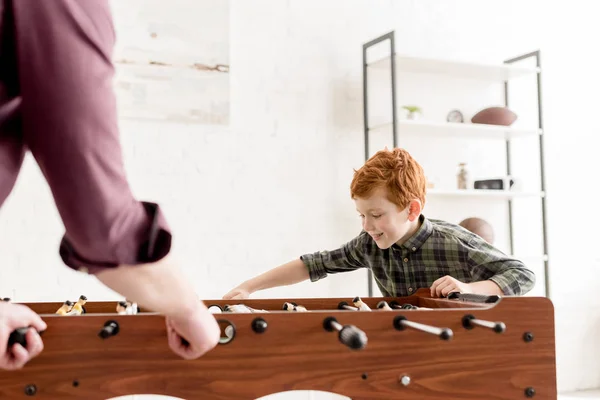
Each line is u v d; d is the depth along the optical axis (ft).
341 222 9.48
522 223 10.55
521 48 10.81
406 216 5.66
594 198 11.08
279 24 9.34
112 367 2.97
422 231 5.83
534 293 10.53
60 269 8.13
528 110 10.77
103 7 1.82
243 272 8.94
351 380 3.28
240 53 9.10
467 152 10.34
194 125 8.77
